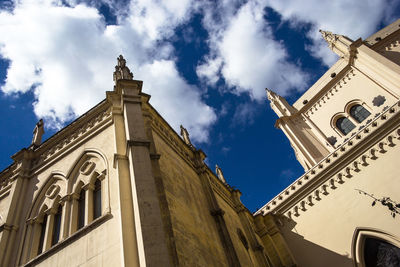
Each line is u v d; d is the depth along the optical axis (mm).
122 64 18375
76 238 11133
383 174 20047
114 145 13695
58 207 13945
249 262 17219
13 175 17125
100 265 9633
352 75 34844
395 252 17781
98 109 16906
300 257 21781
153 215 9188
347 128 33594
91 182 13414
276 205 25094
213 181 21812
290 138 37438
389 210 18656
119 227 10234
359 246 19062
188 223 12094
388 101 29859
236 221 21156
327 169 22938
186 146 19953
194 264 10156
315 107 37688
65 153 15922
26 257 12281
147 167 10977
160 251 8141
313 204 22906
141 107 15125
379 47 34656
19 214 14477
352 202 20719
